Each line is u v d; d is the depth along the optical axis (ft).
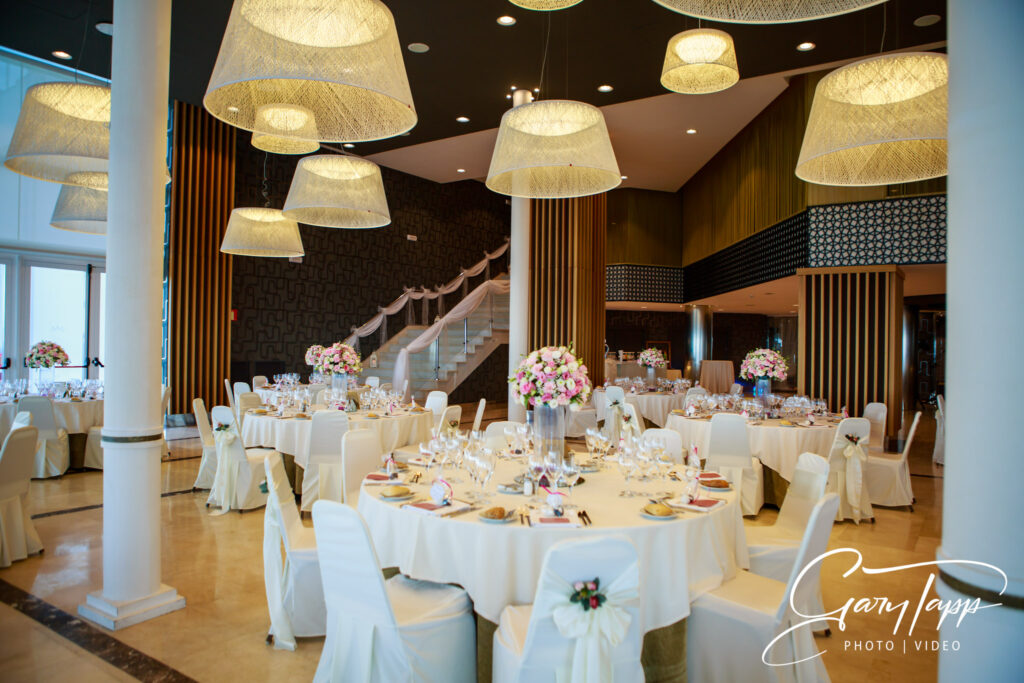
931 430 40.37
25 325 36.11
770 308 63.57
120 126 11.91
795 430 20.43
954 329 5.50
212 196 36.22
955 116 5.51
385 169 48.67
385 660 8.33
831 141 11.47
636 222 57.16
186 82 28.91
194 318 35.35
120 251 11.91
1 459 14.20
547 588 7.04
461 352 43.24
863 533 18.31
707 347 59.77
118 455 11.91
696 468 10.97
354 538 8.24
